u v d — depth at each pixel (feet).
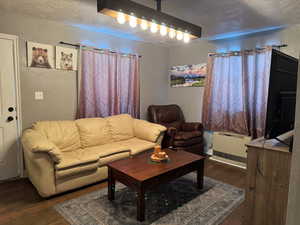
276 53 4.69
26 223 6.53
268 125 4.87
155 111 13.78
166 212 7.07
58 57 10.55
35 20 9.77
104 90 12.10
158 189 8.66
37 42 9.89
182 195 8.19
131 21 6.89
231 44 12.53
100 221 6.59
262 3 7.66
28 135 8.36
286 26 10.36
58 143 9.26
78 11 8.96
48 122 9.70
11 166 9.57
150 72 14.85
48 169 7.57
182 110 15.39
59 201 7.75
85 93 11.43
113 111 12.58
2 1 7.98
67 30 10.75
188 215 6.93
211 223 6.54
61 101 10.85
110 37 12.41
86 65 11.35
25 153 8.65
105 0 5.82
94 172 8.84
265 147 5.10
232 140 11.68
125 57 12.96
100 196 8.11
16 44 9.29
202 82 14.07
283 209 4.94
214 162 12.13
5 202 7.67
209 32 11.51
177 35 8.39
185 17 9.21
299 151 2.56
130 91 13.41
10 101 9.35
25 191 8.50
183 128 14.06
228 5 7.93
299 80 2.58
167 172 7.13
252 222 5.47
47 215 6.91
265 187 5.18
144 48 14.26
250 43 11.80
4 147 9.34
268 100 4.78
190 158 8.41
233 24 10.14
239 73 12.00
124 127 11.78
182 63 15.19
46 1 7.98
